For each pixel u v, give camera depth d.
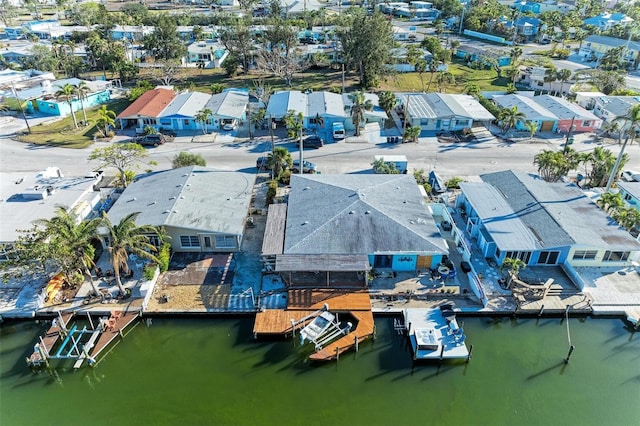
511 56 108.00
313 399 30.09
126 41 119.81
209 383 31.06
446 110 72.88
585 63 115.38
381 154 63.81
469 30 151.62
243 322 36.06
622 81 89.69
